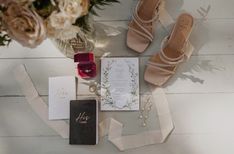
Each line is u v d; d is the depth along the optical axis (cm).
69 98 133
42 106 134
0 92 136
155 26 137
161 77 130
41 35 89
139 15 135
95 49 136
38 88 136
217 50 134
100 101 132
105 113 132
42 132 132
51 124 132
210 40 135
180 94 131
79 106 130
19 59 138
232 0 137
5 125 134
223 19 136
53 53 138
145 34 133
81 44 128
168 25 137
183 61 133
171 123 128
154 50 135
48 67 137
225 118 128
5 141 132
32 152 131
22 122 133
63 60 137
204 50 134
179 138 127
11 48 139
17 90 136
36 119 133
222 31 135
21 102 135
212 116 128
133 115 130
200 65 133
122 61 134
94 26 137
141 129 129
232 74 131
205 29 136
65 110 133
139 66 134
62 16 90
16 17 86
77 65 132
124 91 132
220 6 137
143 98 131
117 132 129
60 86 134
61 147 130
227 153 125
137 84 132
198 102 130
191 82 132
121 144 128
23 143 132
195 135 127
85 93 134
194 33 136
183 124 128
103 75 134
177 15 137
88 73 132
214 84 131
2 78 138
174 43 131
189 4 138
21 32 89
